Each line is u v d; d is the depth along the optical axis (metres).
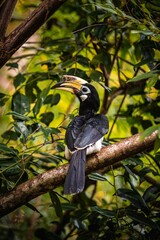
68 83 7.80
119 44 9.09
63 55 9.17
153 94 9.88
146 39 8.02
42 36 10.66
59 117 10.41
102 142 7.46
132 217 7.23
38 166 7.46
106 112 9.56
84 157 6.47
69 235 9.03
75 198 9.45
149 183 8.77
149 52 8.10
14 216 9.03
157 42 7.98
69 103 10.47
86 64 8.61
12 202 6.40
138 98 10.05
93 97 7.72
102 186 9.92
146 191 7.68
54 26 10.54
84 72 8.55
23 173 6.94
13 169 6.93
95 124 6.97
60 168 6.43
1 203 6.39
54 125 10.47
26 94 8.75
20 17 11.26
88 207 9.15
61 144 7.36
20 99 8.01
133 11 7.95
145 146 6.30
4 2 7.18
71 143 6.69
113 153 6.40
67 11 10.31
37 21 7.14
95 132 6.81
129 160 7.29
